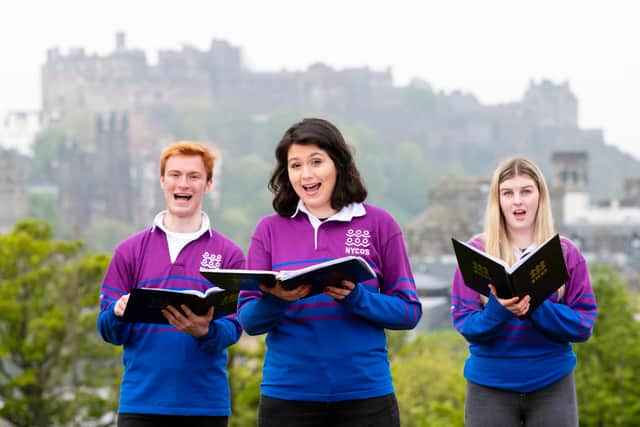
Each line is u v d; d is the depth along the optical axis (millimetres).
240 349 32625
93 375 56312
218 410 9047
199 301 8250
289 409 8211
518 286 8133
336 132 8453
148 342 9039
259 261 8562
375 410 8180
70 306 55250
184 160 9242
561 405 8914
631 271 173250
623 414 31219
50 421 56531
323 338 8219
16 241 56438
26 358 55688
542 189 9211
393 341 39719
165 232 9312
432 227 193625
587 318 8883
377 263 8516
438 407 27234
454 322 9211
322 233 8469
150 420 8938
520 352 8945
